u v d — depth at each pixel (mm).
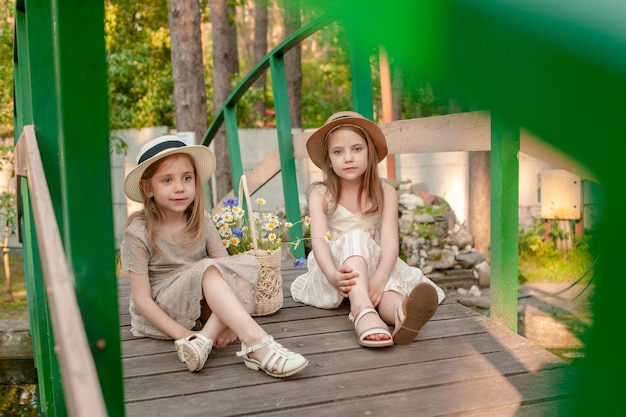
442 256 5273
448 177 7848
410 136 2912
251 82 4145
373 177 2570
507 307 2338
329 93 11219
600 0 170
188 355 1925
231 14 8867
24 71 2562
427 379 1848
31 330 3445
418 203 5605
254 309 2492
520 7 175
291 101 8891
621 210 191
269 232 2754
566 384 281
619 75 172
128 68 8500
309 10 226
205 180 2350
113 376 1081
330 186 2625
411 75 208
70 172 1016
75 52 988
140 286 2197
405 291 2436
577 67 175
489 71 187
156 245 2215
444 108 208
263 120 10406
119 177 7957
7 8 6676
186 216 2311
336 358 2041
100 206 1035
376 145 2590
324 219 2586
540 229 7141
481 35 183
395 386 1803
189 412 1661
